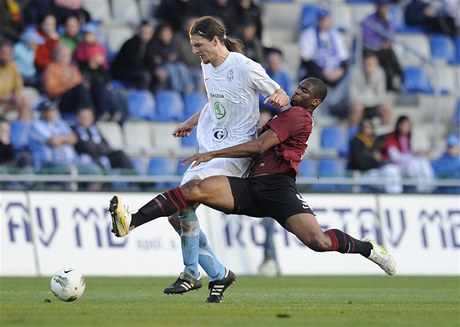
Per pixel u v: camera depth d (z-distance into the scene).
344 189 64.50
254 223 61.47
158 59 71.50
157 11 74.75
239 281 52.62
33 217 56.94
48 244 57.09
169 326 23.56
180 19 73.81
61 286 32.09
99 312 27.61
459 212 65.62
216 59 31.52
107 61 72.69
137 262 58.72
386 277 59.72
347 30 84.06
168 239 59.69
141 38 71.06
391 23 82.19
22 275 56.12
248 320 25.59
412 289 45.88
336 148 75.25
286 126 30.77
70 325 23.53
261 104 66.94
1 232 56.00
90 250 57.91
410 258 63.88
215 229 60.44
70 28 68.50
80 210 58.12
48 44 67.94
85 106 66.12
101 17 75.69
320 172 63.97
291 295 39.47
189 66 73.06
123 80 71.19
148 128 70.19
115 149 64.12
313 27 78.19
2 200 56.38
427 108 82.12
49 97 66.19
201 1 73.81
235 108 31.62
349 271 62.88
